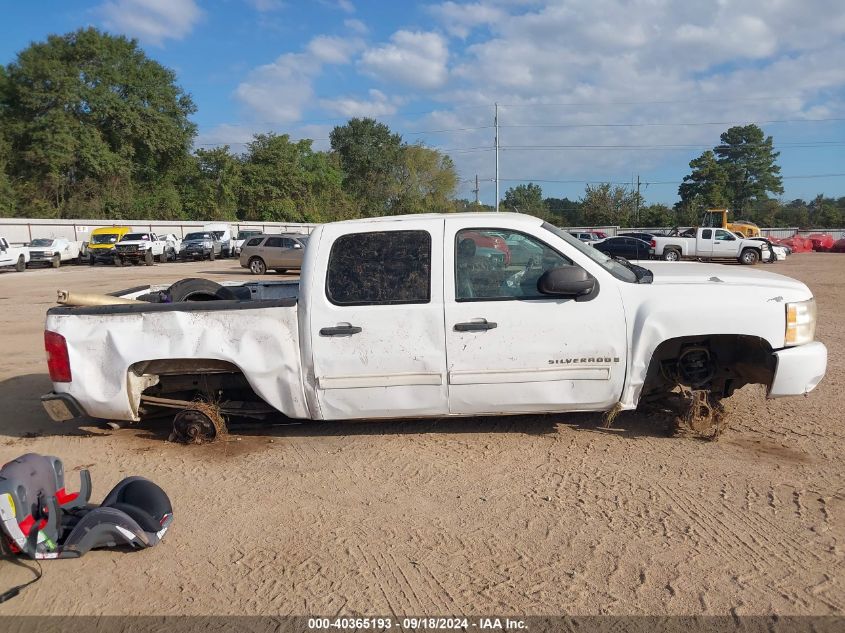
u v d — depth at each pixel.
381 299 4.74
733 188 80.81
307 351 4.80
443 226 4.79
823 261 33.94
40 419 6.14
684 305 4.63
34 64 50.94
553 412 4.90
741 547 3.51
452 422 5.54
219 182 62.19
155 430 5.70
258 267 26.61
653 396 5.32
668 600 3.08
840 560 3.37
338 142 74.38
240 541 3.77
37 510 3.63
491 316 4.66
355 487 4.39
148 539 3.65
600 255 5.21
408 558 3.52
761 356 4.85
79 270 30.95
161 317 4.90
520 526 3.80
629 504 4.02
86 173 52.69
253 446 5.22
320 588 3.28
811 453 4.74
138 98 56.09
